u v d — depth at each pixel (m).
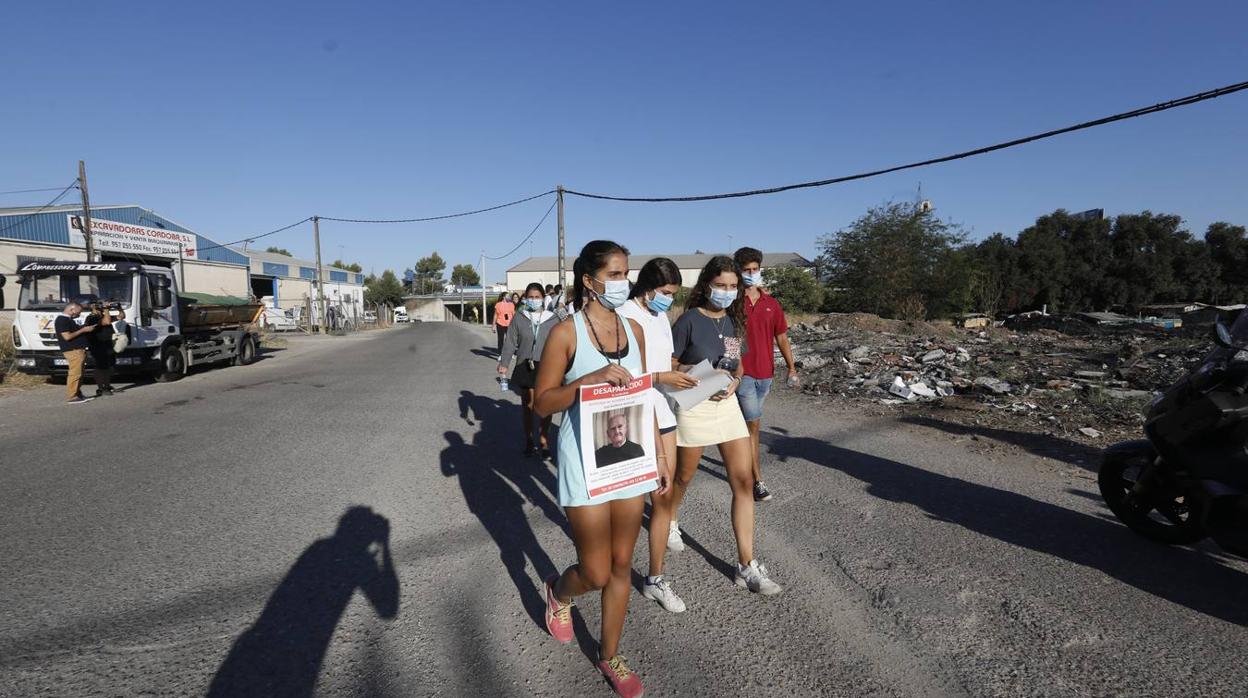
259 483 5.46
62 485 5.39
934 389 9.40
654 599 3.36
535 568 3.76
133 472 5.81
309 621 3.15
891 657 2.85
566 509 2.47
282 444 6.96
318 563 3.82
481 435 7.44
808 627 3.11
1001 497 4.91
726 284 3.53
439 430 7.73
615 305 2.50
